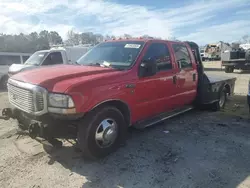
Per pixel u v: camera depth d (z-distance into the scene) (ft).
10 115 12.56
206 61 125.90
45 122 10.45
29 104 10.80
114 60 13.92
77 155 12.11
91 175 10.37
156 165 11.27
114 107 11.86
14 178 10.07
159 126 17.03
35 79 10.99
